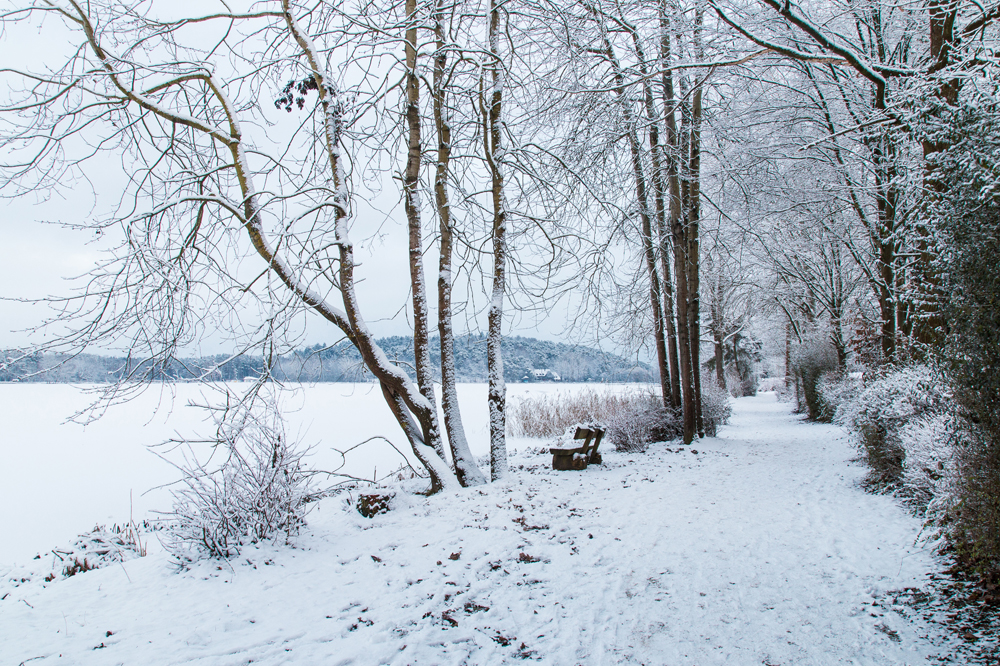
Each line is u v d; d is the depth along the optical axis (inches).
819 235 517.7
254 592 154.8
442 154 301.7
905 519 204.2
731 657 115.1
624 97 378.9
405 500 251.9
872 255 414.0
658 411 477.1
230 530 182.9
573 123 405.1
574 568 166.2
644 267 505.0
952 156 127.3
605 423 521.3
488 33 288.2
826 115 393.4
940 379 141.6
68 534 279.0
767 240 513.3
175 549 175.3
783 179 418.0
